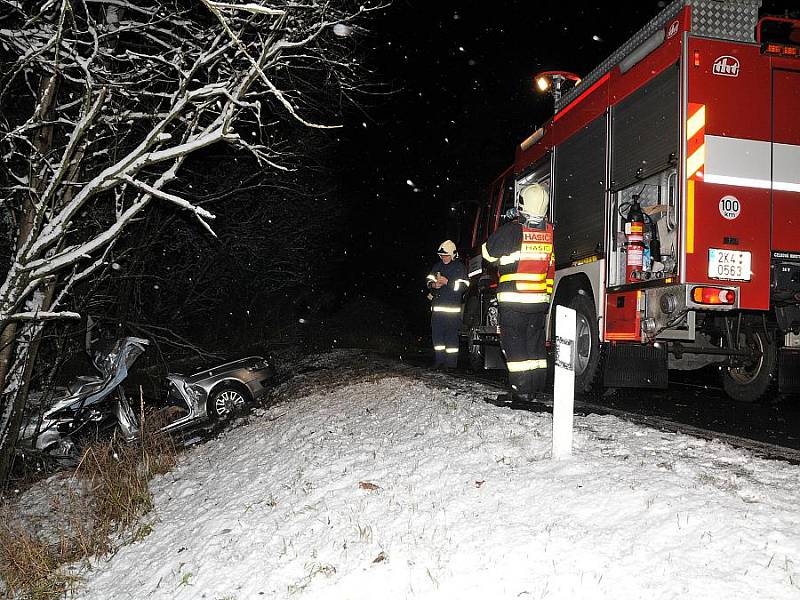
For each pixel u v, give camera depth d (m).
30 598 5.67
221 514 5.66
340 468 5.70
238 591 4.19
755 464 4.54
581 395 8.92
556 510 4.00
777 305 7.50
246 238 15.90
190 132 7.14
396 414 7.23
